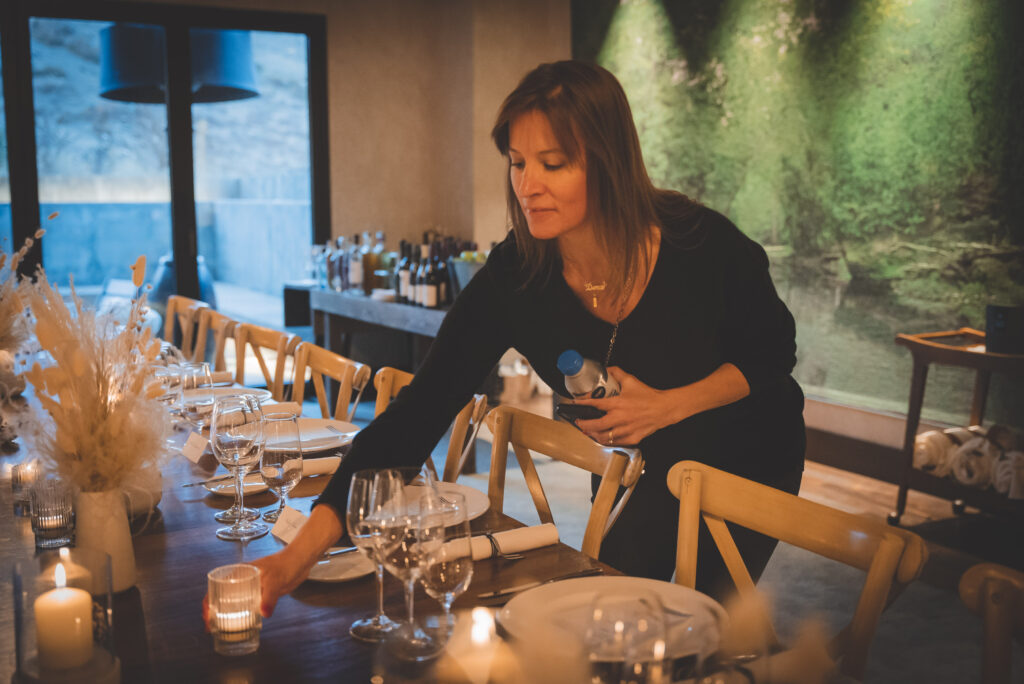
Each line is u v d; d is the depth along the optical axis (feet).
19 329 7.48
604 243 4.53
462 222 19.03
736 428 5.07
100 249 17.67
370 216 19.49
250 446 4.79
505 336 5.01
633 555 5.21
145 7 17.33
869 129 13.00
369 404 18.95
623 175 4.34
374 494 3.39
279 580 3.67
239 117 18.39
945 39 11.90
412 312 14.84
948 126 11.99
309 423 6.96
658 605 2.93
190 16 17.69
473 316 4.85
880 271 13.10
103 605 3.13
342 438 6.51
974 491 10.71
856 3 12.96
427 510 3.35
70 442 3.76
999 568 3.22
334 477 4.08
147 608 3.77
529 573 4.14
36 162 16.96
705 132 15.64
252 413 4.84
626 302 4.79
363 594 3.88
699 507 4.50
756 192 14.85
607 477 5.13
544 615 3.51
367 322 17.89
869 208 13.15
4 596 3.88
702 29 15.40
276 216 18.93
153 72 17.65
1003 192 11.41
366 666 3.23
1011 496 10.34
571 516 11.39
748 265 4.84
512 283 4.84
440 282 14.87
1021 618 3.14
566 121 4.14
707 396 4.57
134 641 3.47
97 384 3.83
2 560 4.30
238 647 3.34
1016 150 11.21
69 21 16.88
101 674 3.05
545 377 5.25
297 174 18.99
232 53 18.13
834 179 13.58
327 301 17.65
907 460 11.35
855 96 13.14
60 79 16.96
